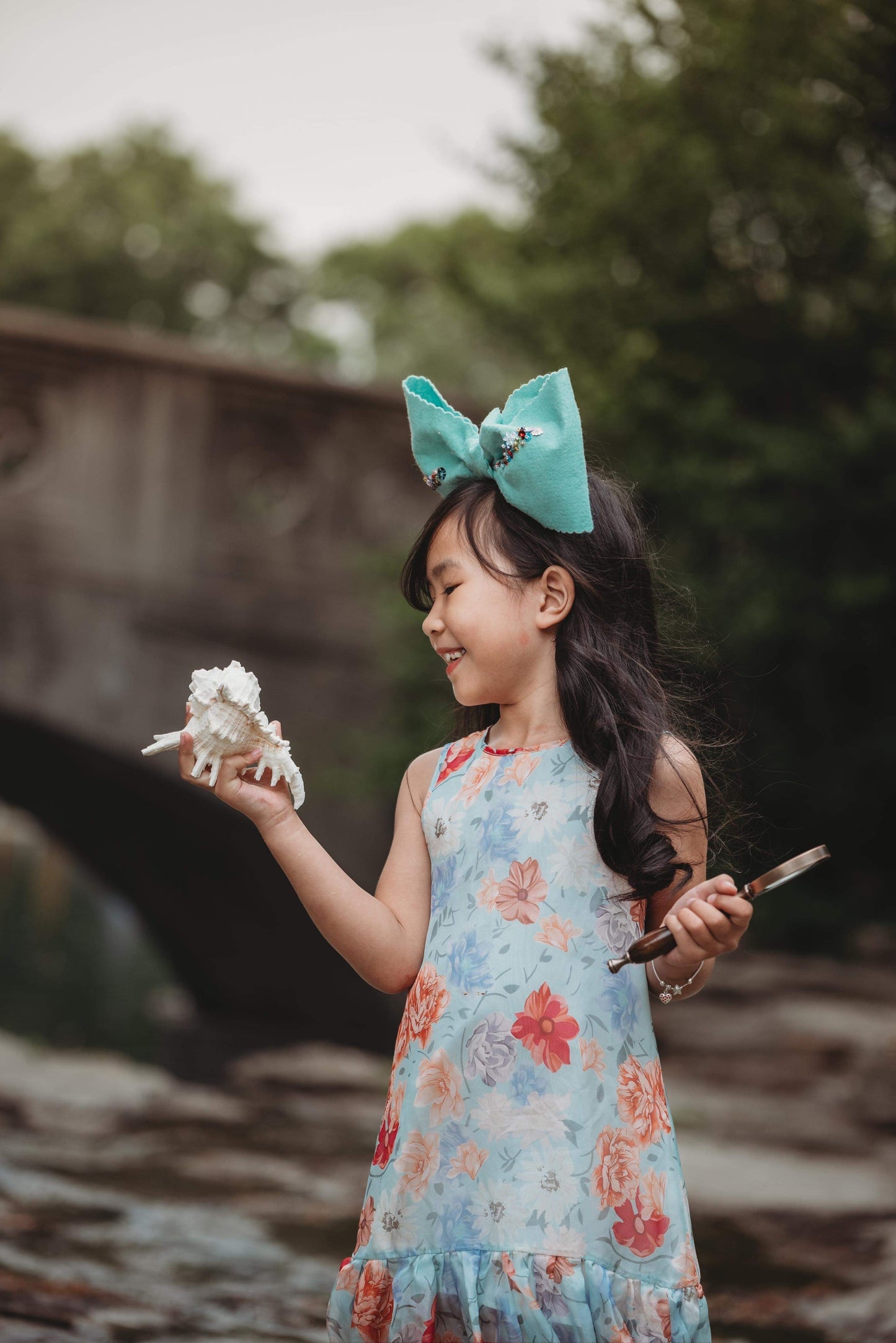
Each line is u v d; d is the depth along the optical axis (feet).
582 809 5.58
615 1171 5.20
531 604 5.75
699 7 25.31
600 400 26.81
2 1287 9.61
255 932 39.68
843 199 25.23
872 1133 20.98
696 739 6.38
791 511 26.12
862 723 28.68
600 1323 5.02
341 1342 5.36
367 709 33.30
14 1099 20.65
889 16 21.74
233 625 32.50
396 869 6.02
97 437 31.53
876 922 30.40
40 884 119.85
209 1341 8.80
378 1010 38.88
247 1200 15.02
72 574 31.30
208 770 5.59
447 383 105.29
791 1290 11.37
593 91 27.53
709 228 26.91
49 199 105.70
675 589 7.14
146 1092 22.70
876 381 27.07
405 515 33.86
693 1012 26.76
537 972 5.37
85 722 31.50
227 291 114.01
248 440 32.83
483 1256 5.10
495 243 31.07
